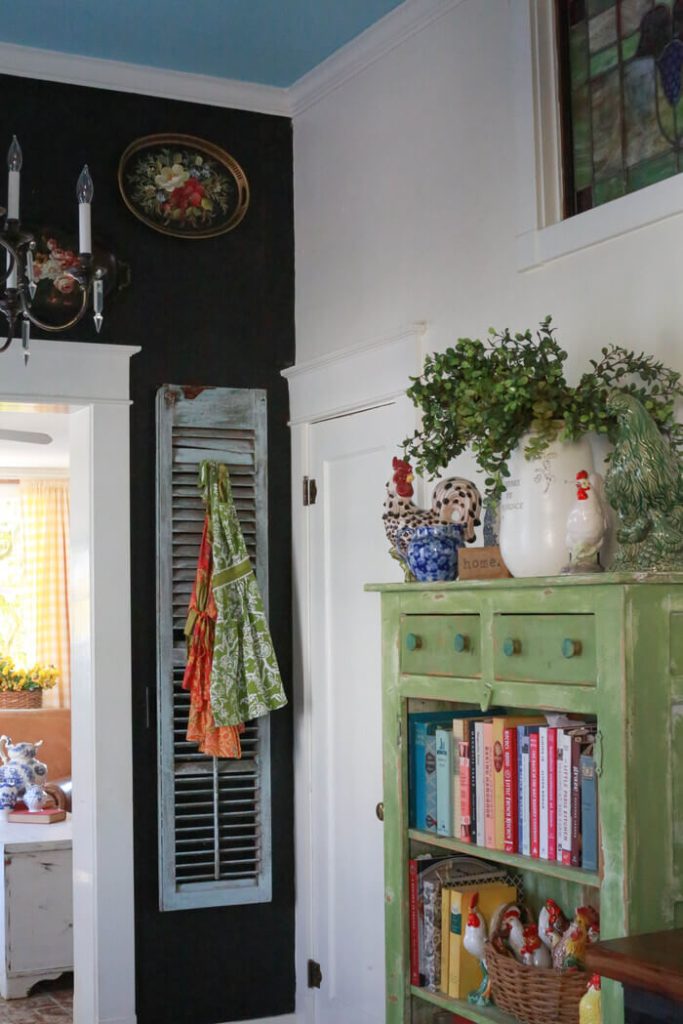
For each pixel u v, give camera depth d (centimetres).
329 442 402
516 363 256
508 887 268
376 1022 367
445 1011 273
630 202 273
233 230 423
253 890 405
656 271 268
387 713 277
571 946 236
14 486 940
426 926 267
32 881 476
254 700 393
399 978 269
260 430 417
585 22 304
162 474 402
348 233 396
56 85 399
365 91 387
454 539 273
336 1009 390
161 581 400
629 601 212
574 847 228
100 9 360
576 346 292
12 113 392
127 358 401
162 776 397
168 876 396
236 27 374
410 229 362
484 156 329
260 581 414
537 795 238
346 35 380
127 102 409
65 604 933
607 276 283
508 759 246
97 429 396
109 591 395
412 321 359
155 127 412
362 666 382
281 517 422
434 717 277
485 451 257
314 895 404
